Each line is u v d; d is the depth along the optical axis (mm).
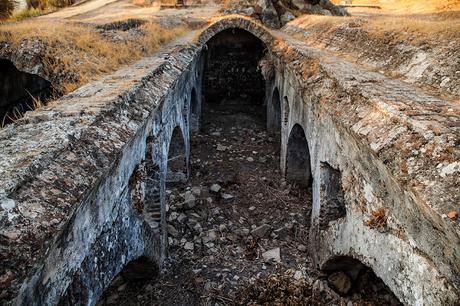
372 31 7922
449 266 2740
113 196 3660
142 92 5074
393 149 3496
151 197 5895
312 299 5711
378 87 5051
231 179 9875
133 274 6145
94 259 3221
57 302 2557
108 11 19719
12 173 2566
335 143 5273
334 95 5496
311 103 6668
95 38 8188
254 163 10977
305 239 7395
